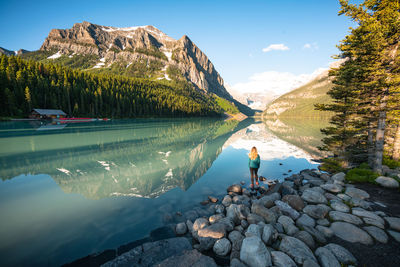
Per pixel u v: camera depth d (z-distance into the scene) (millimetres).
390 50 8805
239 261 3861
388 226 4898
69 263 3830
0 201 6879
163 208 6609
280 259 3764
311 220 5523
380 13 9125
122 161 13617
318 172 11070
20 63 89562
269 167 12656
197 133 34469
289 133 35281
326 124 66438
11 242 4461
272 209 6320
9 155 15391
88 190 8148
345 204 6379
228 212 6113
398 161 10961
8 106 65125
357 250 4043
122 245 4488
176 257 3863
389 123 11164
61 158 14336
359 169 9688
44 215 5832
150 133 33594
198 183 9477
